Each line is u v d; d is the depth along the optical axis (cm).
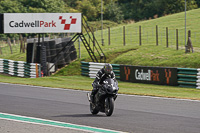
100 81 3312
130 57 9506
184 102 4266
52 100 4359
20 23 8456
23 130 2573
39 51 8788
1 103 4044
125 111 3575
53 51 9156
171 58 8762
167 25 14712
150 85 6700
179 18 15688
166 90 5812
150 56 9281
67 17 8606
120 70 7438
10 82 6656
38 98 4525
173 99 4534
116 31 15125
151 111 3578
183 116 3272
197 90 5872
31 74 8400
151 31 13962
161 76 6681
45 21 8512
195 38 11588
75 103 4131
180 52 9225
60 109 3656
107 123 2870
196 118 3162
